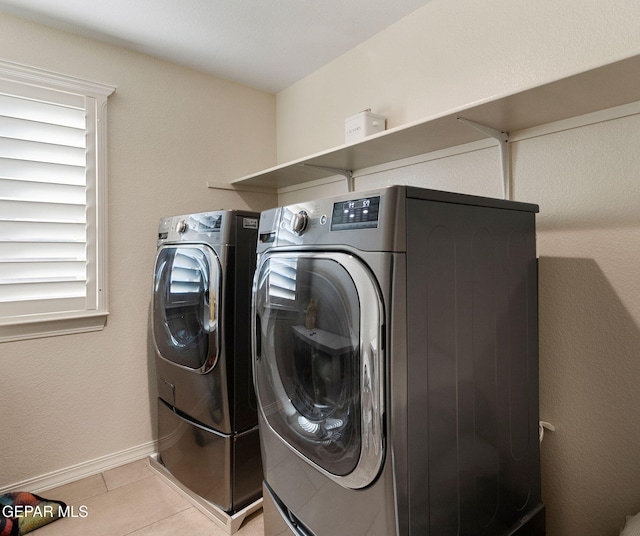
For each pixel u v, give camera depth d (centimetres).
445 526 104
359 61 233
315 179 265
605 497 139
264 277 139
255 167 293
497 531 121
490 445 118
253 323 146
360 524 100
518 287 129
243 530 172
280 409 131
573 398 146
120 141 231
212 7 196
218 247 174
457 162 184
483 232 116
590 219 141
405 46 205
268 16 204
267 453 140
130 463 233
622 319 134
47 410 209
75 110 214
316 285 113
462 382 109
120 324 232
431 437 100
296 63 255
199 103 264
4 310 195
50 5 192
